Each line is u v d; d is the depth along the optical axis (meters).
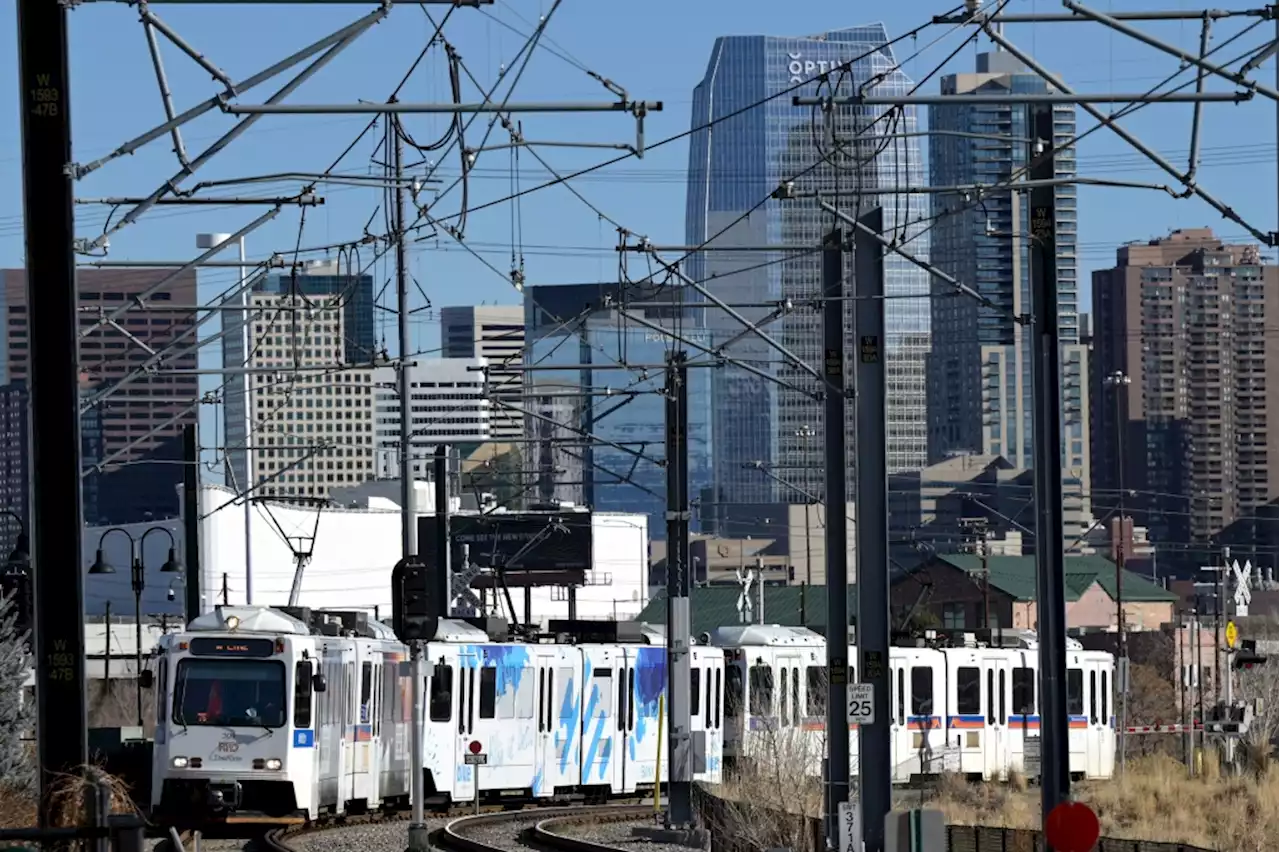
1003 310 105.38
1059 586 102.69
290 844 125.19
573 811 157.38
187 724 133.25
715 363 132.00
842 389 120.06
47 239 82.88
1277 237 95.50
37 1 82.56
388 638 153.38
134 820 62.91
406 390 158.88
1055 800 101.88
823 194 108.44
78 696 82.25
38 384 82.69
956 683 199.75
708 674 180.62
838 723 118.75
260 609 138.62
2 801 115.81
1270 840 161.88
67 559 82.50
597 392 169.12
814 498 164.88
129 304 125.69
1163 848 122.62
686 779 140.00
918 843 72.50
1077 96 90.75
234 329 136.75
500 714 163.25
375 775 147.62
